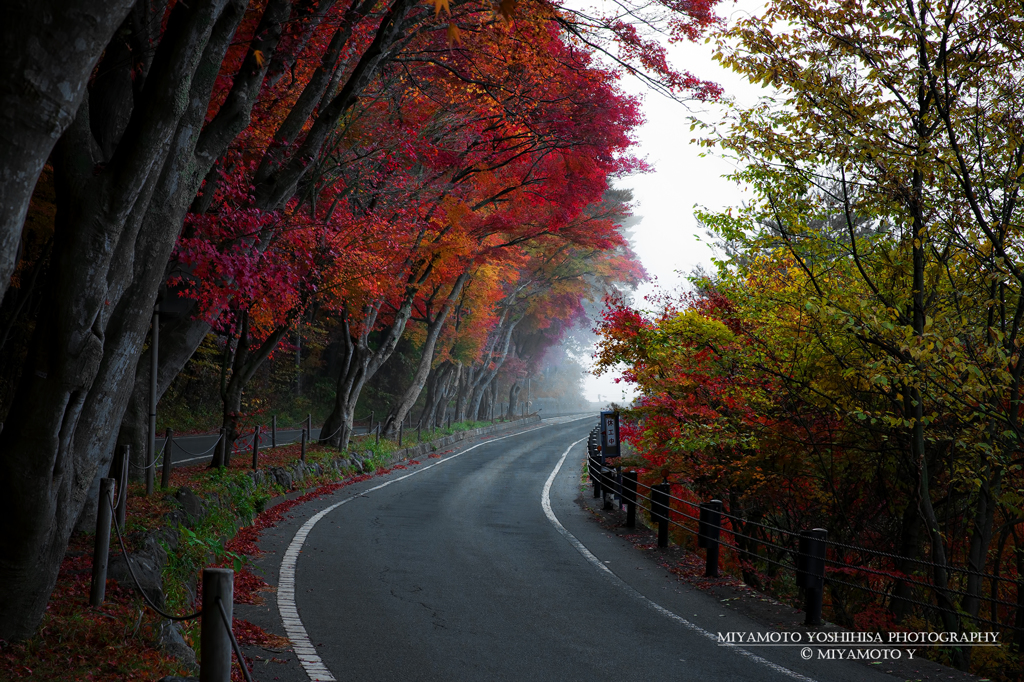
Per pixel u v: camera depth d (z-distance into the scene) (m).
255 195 11.21
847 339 11.19
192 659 6.00
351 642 6.88
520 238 25.02
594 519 16.62
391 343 25.00
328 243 14.20
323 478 20.16
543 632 7.57
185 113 6.84
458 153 18.08
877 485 13.70
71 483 5.59
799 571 8.41
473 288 30.47
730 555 15.10
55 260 5.11
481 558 11.41
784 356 12.43
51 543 5.44
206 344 28.66
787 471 13.62
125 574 6.70
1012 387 9.63
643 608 8.78
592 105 17.69
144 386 11.55
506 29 12.77
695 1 12.27
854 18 10.00
